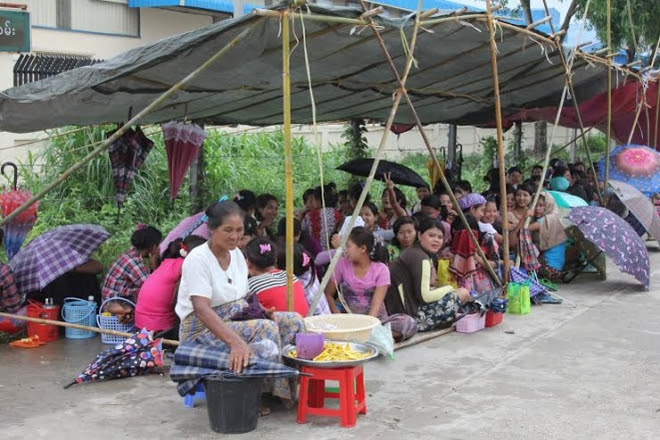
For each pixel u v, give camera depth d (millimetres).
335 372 4641
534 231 9422
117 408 5020
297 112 10945
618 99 11984
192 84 7535
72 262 6895
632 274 8812
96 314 7035
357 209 5922
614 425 4699
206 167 13680
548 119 14508
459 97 10750
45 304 6941
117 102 7547
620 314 7887
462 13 6809
